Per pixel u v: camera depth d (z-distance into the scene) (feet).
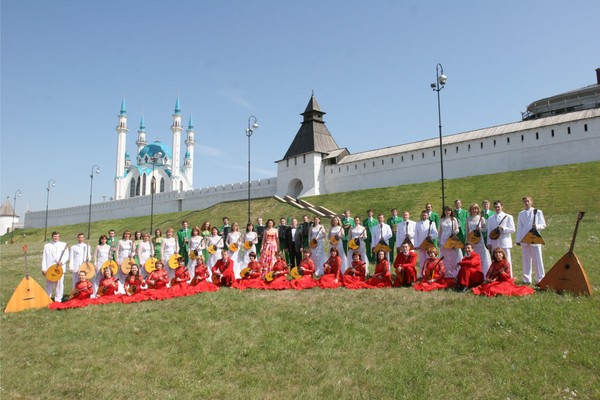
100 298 41.34
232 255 52.80
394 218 53.06
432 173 156.46
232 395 22.74
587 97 189.37
